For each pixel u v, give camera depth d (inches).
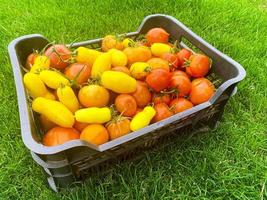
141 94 16.5
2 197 16.2
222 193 16.7
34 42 19.2
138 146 16.8
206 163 17.5
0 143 18.4
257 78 23.2
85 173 15.9
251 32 27.8
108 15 28.4
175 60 18.7
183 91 17.4
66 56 17.4
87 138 14.9
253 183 17.2
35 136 13.7
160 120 16.2
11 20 27.5
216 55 18.5
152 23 21.8
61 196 16.0
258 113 20.9
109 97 16.3
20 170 17.1
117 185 16.7
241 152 18.4
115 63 17.3
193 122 17.5
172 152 18.0
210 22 28.2
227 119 20.2
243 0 32.4
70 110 15.4
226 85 16.3
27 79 15.4
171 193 16.5
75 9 28.5
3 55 23.9
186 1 30.1
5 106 20.0
